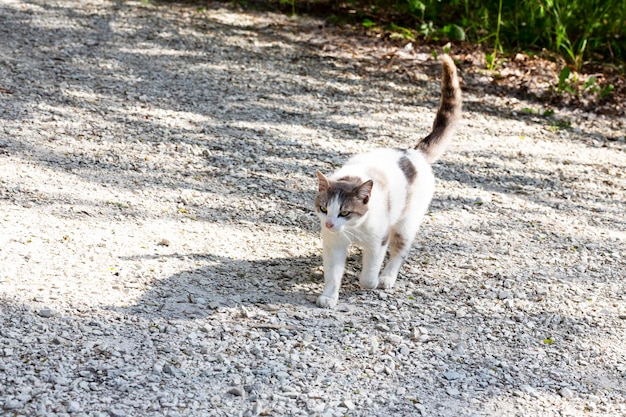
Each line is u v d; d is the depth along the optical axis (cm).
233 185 343
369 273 296
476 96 431
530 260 317
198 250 306
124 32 462
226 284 294
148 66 424
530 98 433
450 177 364
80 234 306
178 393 256
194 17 504
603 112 427
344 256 293
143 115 381
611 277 312
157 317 278
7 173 331
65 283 285
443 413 258
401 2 533
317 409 256
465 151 384
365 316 287
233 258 305
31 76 401
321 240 319
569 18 493
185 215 323
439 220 335
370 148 378
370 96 422
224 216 325
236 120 388
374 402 260
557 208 350
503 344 281
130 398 254
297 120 394
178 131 373
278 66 441
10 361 260
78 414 249
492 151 387
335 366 268
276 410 255
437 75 449
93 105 384
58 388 254
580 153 392
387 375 268
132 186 334
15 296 278
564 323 290
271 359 269
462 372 270
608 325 290
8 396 251
